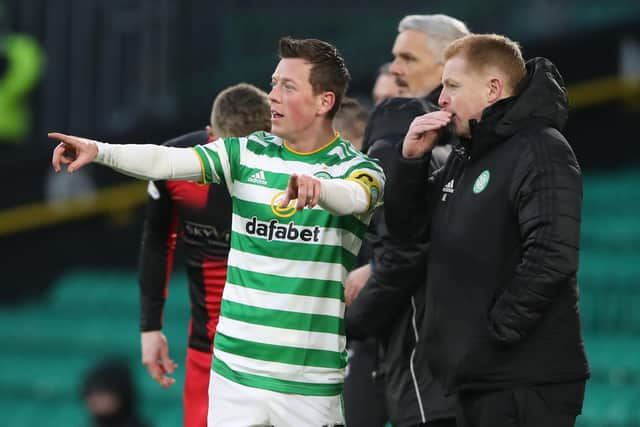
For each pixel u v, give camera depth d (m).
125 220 38.12
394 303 11.88
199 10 41.47
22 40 42.09
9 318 36.16
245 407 10.11
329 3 42.59
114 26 41.66
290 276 10.04
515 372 9.63
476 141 9.86
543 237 9.28
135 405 19.30
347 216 10.09
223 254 12.48
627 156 35.22
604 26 34.62
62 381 31.95
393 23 39.34
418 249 11.23
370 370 14.47
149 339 13.22
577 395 9.76
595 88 34.66
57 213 38.72
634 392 23.83
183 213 12.46
